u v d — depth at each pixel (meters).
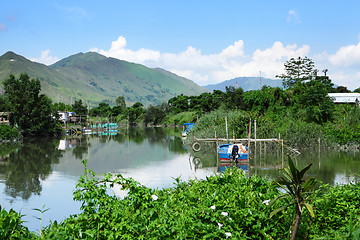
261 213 5.22
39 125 58.91
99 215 5.14
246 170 20.83
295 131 33.72
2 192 16.16
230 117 40.81
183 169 22.44
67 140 52.56
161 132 75.06
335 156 27.30
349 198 6.07
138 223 4.94
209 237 4.71
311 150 31.81
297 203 4.60
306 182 4.55
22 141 50.41
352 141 32.94
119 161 27.22
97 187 5.52
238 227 5.04
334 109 40.94
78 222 5.09
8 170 23.22
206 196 6.03
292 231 4.70
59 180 19.38
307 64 84.81
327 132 34.47
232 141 30.69
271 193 5.89
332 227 5.60
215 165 24.20
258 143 32.69
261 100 49.66
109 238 4.71
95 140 52.38
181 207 5.56
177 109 120.12
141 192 5.41
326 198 5.95
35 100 59.59
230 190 6.20
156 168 23.14
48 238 4.59
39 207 13.27
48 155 32.31
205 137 37.00
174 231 4.84
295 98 47.75
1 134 48.84
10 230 4.43
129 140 51.59
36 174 21.50
